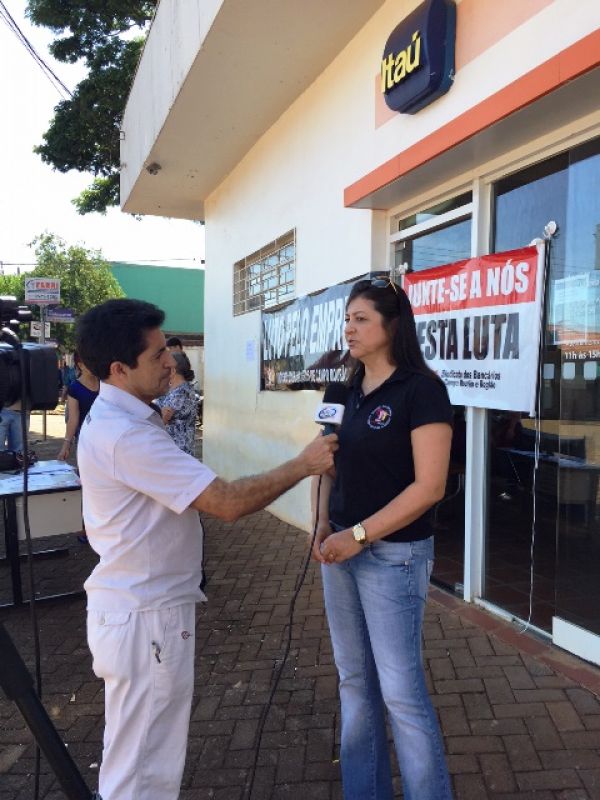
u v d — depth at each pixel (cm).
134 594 166
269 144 636
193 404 425
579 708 275
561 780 233
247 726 277
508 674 305
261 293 680
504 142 327
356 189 433
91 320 171
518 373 332
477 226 371
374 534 175
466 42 346
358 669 203
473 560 387
